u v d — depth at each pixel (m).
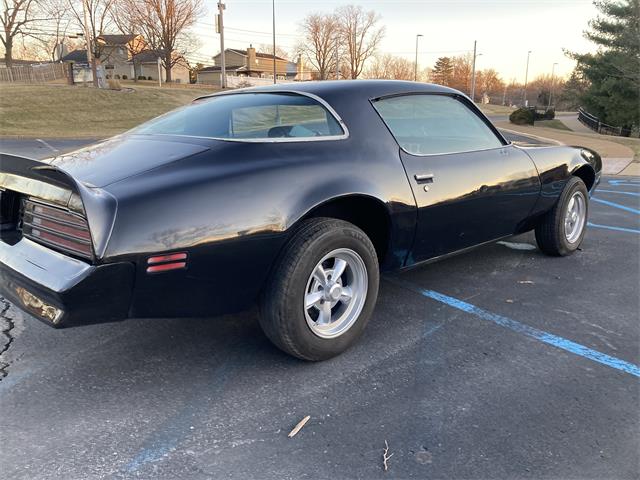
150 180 2.29
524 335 3.09
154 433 2.17
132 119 25.91
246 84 62.72
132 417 2.28
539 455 2.04
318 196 2.56
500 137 3.91
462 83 104.31
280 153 2.63
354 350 2.89
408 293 3.75
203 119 3.07
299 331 2.57
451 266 4.38
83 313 2.15
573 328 3.20
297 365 2.73
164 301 2.27
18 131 20.52
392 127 3.12
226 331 3.13
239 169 2.45
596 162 4.87
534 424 2.24
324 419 2.27
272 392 2.48
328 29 81.56
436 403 2.39
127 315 2.23
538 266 4.39
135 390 2.50
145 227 2.14
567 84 42.56
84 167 2.51
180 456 2.03
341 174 2.71
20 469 1.95
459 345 2.96
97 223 2.08
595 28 33.56
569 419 2.27
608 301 3.63
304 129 2.86
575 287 3.90
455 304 3.55
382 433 2.17
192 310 2.38
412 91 3.37
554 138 21.91
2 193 2.69
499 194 3.63
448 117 3.54
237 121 2.93
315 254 2.54
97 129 22.58
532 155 4.02
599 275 4.18
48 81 47.34
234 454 2.04
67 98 28.19
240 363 2.75
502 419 2.27
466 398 2.43
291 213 2.47
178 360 2.79
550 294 3.75
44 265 2.27
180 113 3.35
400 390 2.50
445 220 3.27
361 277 2.84
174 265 2.21
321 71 84.00
